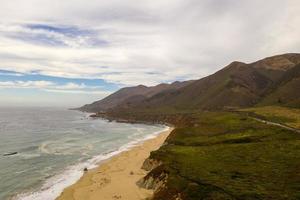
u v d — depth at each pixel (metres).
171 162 70.56
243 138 98.31
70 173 79.25
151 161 80.75
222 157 74.69
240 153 78.25
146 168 80.75
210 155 77.81
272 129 110.88
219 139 101.50
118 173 77.31
